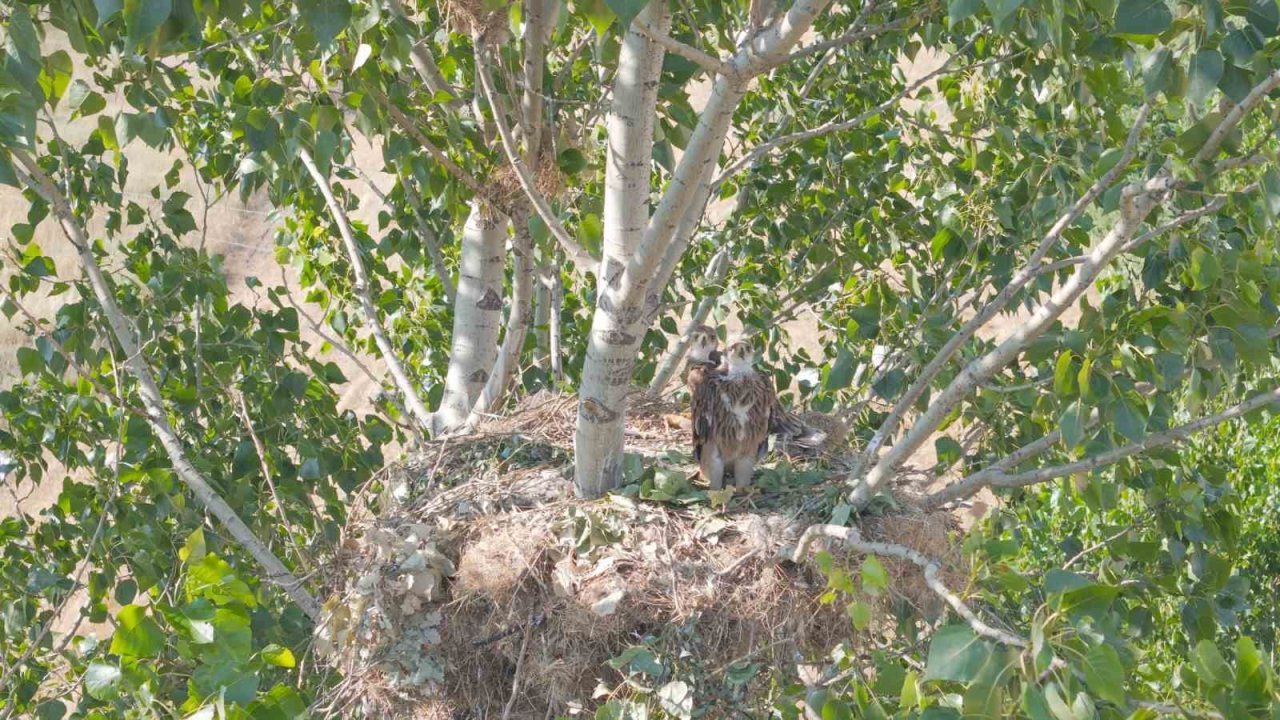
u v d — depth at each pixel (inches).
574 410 432.5
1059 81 411.5
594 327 335.9
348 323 604.7
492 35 368.5
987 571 220.2
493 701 346.9
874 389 380.5
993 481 330.0
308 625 460.8
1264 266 287.3
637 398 477.7
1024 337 284.5
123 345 405.1
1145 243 346.6
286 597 501.4
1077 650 179.0
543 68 391.9
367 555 362.3
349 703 351.9
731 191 562.3
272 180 400.5
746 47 263.1
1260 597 562.6
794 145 521.7
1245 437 690.2
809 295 540.1
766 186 532.1
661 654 320.5
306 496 479.2
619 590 327.6
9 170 245.0
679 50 262.7
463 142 394.0
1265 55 238.8
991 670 174.2
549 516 352.8
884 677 219.9
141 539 421.4
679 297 583.8
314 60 356.2
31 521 478.3
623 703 295.6
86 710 418.0
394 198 571.5
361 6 337.7
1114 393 256.2
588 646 334.6
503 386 427.8
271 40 425.4
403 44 328.8
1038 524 568.7
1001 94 445.7
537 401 446.9
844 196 526.0
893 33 465.4
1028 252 423.5
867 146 514.9
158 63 367.2
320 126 340.2
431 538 354.9
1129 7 223.8
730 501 362.6
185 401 459.8
